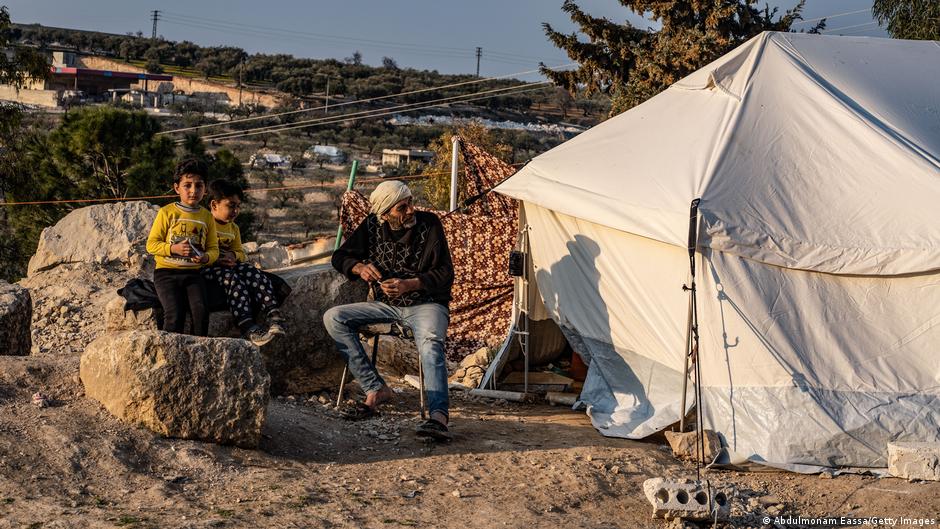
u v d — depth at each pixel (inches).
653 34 1050.7
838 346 247.8
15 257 986.7
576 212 292.7
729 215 253.6
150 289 253.9
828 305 251.1
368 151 2832.2
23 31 5472.4
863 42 340.8
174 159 1015.0
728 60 317.4
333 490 195.3
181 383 206.5
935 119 298.5
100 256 429.7
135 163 968.3
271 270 293.0
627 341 285.9
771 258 251.0
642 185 281.9
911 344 247.0
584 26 1058.7
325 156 2600.9
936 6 761.0
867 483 227.0
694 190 263.9
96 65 4092.0
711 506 194.4
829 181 269.4
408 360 349.7
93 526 161.8
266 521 171.9
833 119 288.7
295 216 1902.1
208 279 252.1
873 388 242.8
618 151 313.6
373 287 269.3
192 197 244.1
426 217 263.1
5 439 191.2
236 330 260.2
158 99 3289.9
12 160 1005.8
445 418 242.5
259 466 206.1
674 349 266.4
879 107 296.7
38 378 221.3
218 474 197.2
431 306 257.1
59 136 973.8
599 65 1063.0
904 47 343.6
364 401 282.8
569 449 241.1
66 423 201.8
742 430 244.4
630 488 215.8
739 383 248.8
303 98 3656.5
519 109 3698.3
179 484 190.5
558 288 314.0
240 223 1039.6
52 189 970.7
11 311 253.9
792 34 333.7
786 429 239.9
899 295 249.6
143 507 174.7
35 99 2928.2
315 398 277.1
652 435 262.7
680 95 330.6
